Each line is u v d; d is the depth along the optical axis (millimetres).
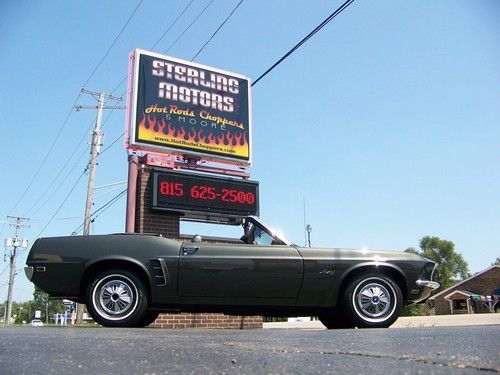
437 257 61312
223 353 2613
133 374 1934
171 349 2814
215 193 11570
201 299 5660
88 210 22625
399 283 6027
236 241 10992
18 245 46062
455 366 2061
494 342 2941
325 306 5797
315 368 2064
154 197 10820
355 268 5836
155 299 5605
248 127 13414
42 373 1955
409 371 1954
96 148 23594
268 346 2973
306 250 5879
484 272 44469
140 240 5711
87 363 2227
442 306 45719
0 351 2707
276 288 5699
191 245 5727
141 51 12320
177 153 12281
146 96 12109
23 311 101625
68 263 5582
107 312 5570
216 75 13250
